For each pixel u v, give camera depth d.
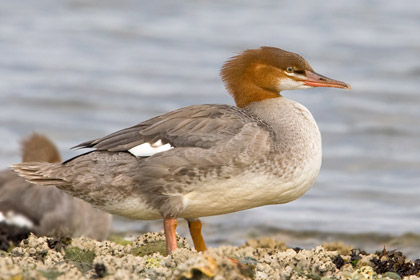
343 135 20.61
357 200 15.89
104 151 9.25
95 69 26.55
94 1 36.66
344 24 32.56
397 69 26.52
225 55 28.58
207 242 13.10
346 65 27.25
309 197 16.03
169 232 9.03
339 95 23.94
